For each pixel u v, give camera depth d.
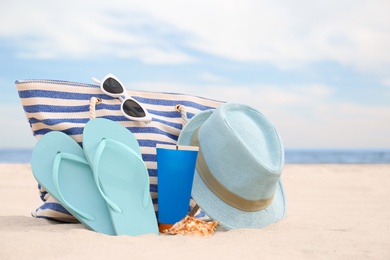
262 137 1.28
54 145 1.22
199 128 1.31
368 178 3.78
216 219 1.22
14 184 2.93
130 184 1.22
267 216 1.29
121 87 1.36
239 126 1.26
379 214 1.63
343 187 2.97
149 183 1.26
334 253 1.01
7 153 22.22
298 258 0.97
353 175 4.13
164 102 1.43
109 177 1.20
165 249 0.99
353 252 1.02
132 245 1.01
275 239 1.11
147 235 1.12
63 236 1.04
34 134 1.31
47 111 1.28
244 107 1.32
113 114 1.33
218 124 1.24
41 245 0.98
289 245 1.06
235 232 1.17
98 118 1.26
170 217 1.22
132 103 1.34
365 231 1.24
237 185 1.22
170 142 1.38
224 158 1.22
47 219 1.30
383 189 2.87
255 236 1.14
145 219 1.19
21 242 0.99
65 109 1.30
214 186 1.24
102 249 0.97
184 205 1.22
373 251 1.03
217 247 1.03
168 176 1.21
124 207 1.17
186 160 1.21
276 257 0.97
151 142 1.35
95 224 1.15
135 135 1.33
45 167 1.19
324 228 1.27
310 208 1.83
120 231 1.13
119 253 0.94
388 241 1.12
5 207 1.85
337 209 1.79
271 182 1.24
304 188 2.88
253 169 1.21
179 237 1.11
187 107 1.45
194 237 1.11
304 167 5.93
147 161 1.33
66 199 1.17
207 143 1.25
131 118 1.33
